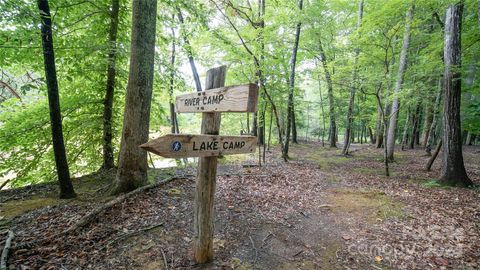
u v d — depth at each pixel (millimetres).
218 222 3992
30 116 6098
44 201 4449
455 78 6281
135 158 4891
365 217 4430
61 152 4527
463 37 7055
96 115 7082
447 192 5797
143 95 4840
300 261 3012
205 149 2422
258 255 3096
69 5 5188
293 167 9336
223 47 8812
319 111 28500
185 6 6309
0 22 3641
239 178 6859
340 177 7926
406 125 15820
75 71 5742
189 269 2689
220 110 2404
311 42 13906
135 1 4652
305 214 4547
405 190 6160
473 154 12828
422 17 7828
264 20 9711
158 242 3182
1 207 4137
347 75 10742
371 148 17969
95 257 2775
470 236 3557
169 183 5555
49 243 2984
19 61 5074
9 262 2570
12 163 6027
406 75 9234
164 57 7965
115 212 3867
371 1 9492
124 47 6480
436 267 2879
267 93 8688
